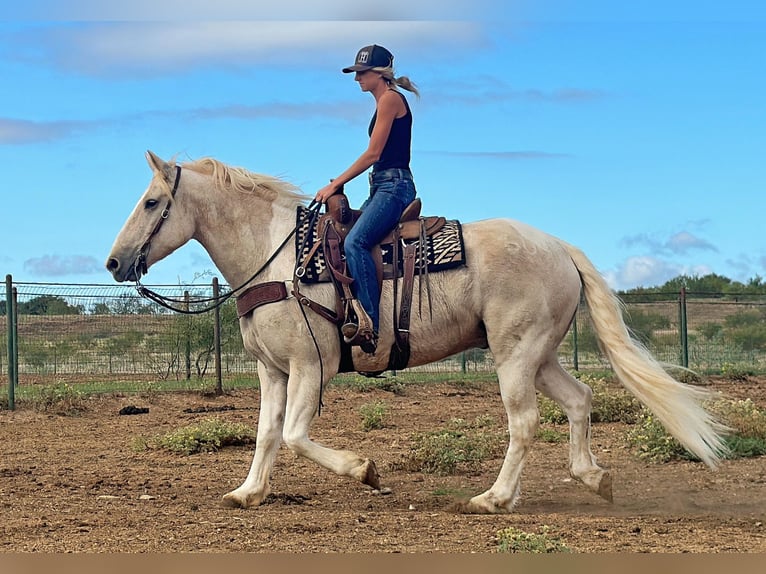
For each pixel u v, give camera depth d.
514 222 7.77
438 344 7.61
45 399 15.98
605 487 7.77
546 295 7.53
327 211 7.72
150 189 7.72
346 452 7.68
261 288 7.59
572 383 7.92
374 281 7.45
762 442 10.82
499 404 17.08
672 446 10.39
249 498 7.77
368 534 6.60
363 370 7.76
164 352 20.11
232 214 7.80
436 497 8.37
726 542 6.27
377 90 7.74
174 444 11.48
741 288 39.53
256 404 17.02
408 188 7.64
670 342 25.27
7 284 16.70
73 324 19.33
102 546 6.24
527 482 9.21
